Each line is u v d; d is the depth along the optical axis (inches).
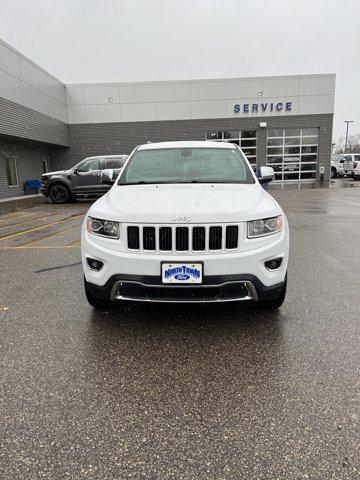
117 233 127.2
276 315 148.8
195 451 81.0
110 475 75.2
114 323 143.7
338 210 478.0
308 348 123.3
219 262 121.3
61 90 890.1
